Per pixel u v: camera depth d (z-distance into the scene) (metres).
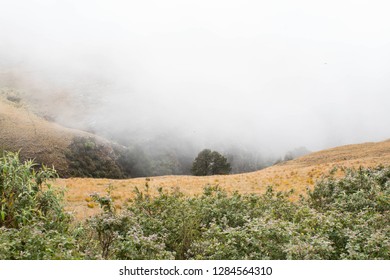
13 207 8.19
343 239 6.93
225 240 6.64
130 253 6.10
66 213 8.70
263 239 6.52
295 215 8.87
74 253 6.14
